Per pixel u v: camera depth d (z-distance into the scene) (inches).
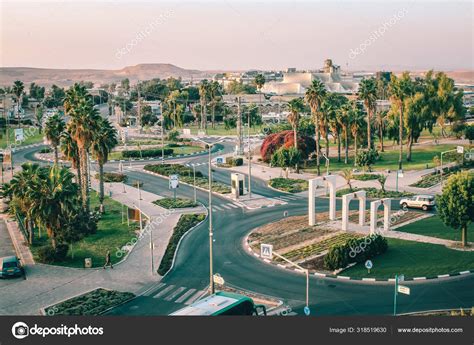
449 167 4281.5
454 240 2497.5
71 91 3090.6
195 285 2102.6
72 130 2898.6
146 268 2310.5
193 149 5935.0
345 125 4680.1
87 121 2893.7
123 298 1958.7
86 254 2501.2
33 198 2336.4
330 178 2908.5
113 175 4323.3
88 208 2896.2
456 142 5482.3
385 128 5556.1
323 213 3144.7
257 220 3070.9
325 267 2220.7
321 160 4879.4
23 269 2301.9
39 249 2423.7
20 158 5403.5
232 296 1561.3
